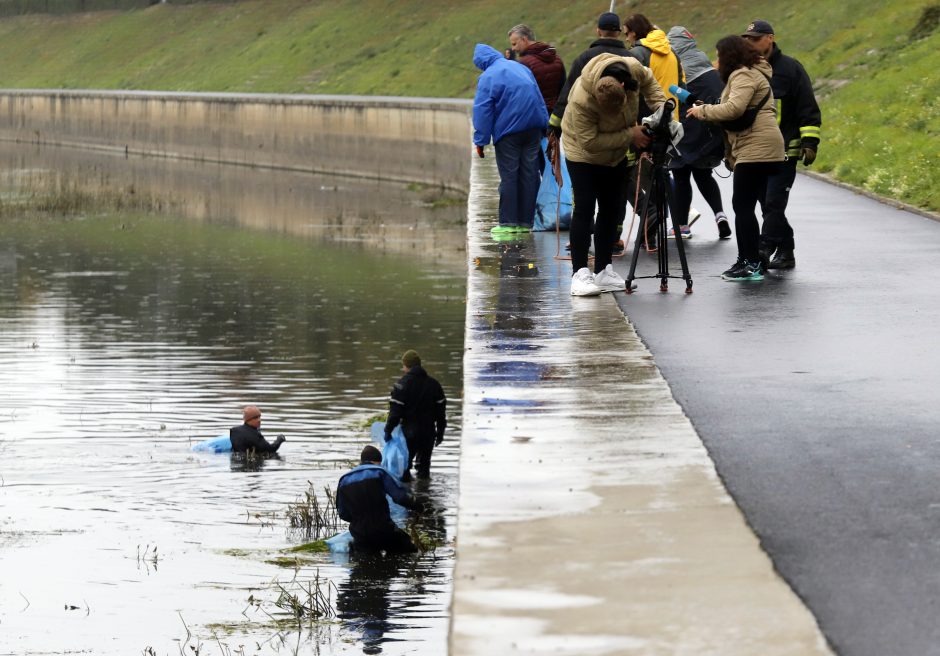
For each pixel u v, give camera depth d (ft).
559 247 109.40
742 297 86.63
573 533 41.70
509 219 122.62
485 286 92.32
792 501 45.11
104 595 95.86
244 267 317.83
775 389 61.67
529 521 42.86
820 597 36.55
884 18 381.60
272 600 94.89
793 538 41.47
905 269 98.78
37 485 128.36
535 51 127.03
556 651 32.99
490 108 120.67
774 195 98.58
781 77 96.68
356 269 309.22
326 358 199.41
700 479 47.47
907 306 82.74
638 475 47.96
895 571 38.55
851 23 409.69
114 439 147.74
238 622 90.12
